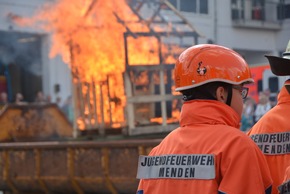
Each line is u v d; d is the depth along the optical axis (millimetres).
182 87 2352
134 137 7309
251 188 2117
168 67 7375
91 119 7828
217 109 2295
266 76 11305
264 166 2201
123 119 7590
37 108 8812
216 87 2307
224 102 2332
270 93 11312
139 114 7418
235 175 2125
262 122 2834
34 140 8750
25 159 6633
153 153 2436
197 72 2309
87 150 5984
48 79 15828
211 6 9859
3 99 13445
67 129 9000
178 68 2371
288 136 2740
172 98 7387
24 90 16234
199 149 2238
